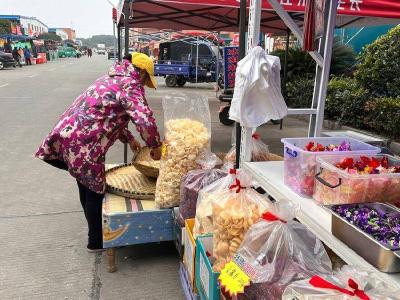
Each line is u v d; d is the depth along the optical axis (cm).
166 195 259
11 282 251
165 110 284
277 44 1376
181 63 1636
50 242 304
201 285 188
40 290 244
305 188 188
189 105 283
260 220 166
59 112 895
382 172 163
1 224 333
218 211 180
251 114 219
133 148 325
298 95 947
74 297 239
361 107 737
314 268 151
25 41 3519
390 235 129
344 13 393
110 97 246
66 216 353
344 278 120
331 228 148
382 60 697
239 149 261
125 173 330
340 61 965
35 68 2670
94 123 246
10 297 237
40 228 328
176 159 258
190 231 217
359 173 161
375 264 124
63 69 2623
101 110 246
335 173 166
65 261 278
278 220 160
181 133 262
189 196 238
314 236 163
